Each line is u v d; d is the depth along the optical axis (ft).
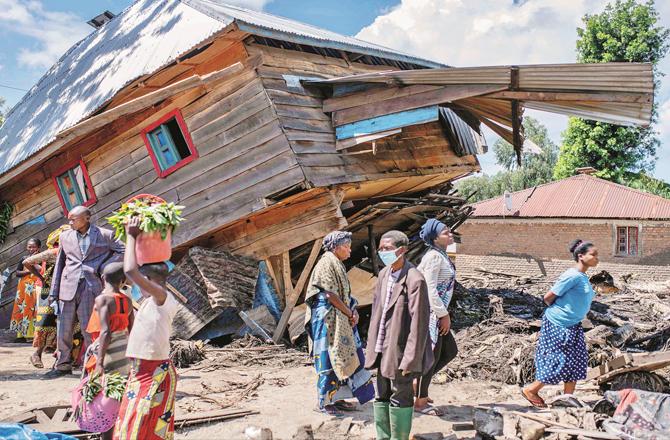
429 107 27.63
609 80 21.57
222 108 29.94
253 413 17.46
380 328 14.17
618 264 68.33
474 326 31.55
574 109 23.73
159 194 31.96
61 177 36.40
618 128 104.47
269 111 28.60
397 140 35.65
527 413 16.47
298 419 16.93
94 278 21.16
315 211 29.37
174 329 29.73
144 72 29.12
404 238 14.12
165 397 11.43
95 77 36.50
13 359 26.02
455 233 47.26
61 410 16.40
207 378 22.34
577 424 15.70
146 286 11.43
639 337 29.71
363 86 30.17
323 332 17.37
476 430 15.49
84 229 21.36
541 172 145.48
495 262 75.15
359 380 17.40
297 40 30.09
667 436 14.10
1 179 35.24
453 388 21.49
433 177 39.40
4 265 39.93
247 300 29.71
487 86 24.98
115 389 12.48
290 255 31.89
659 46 103.45
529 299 41.27
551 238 72.18
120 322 13.34
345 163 30.96
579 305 17.78
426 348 14.08
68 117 34.94
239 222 30.94
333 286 17.33
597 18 107.14
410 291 13.62
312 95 31.48
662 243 66.33
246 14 34.86
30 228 38.73
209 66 30.25
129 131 32.81
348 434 15.76
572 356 17.79
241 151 29.35
